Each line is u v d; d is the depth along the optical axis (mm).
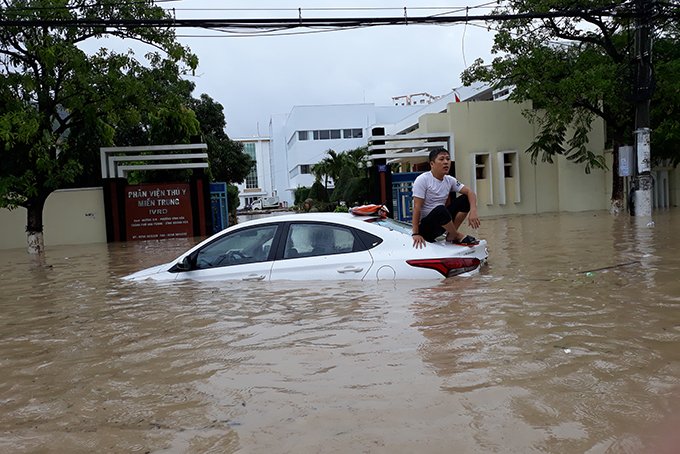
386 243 6164
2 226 20078
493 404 2900
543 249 9195
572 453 2402
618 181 20094
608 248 8852
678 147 20500
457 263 6098
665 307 4672
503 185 23938
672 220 14336
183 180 23203
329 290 5668
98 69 16594
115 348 4211
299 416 2871
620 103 18391
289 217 6551
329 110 67750
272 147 88938
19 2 15281
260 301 5402
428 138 22688
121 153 21734
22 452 2639
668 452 2385
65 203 20984
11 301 6617
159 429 2820
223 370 3602
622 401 2885
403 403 2957
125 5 16156
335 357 3723
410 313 4711
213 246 6637
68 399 3271
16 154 15922
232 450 2559
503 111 24094
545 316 4520
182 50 17344
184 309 5293
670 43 19625
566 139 23859
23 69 16062
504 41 20562
